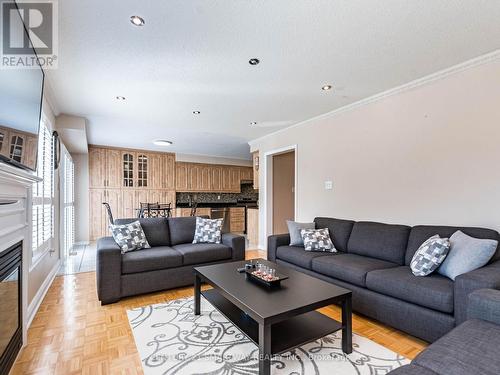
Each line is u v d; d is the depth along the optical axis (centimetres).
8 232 161
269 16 187
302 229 357
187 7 177
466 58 246
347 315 187
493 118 238
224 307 217
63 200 440
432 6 177
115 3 172
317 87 308
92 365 173
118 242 318
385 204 327
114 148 668
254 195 898
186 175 770
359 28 201
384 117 328
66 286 324
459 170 260
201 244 364
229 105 365
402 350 192
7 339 164
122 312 252
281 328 185
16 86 162
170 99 341
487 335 123
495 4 175
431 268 215
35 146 204
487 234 220
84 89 308
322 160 413
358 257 294
